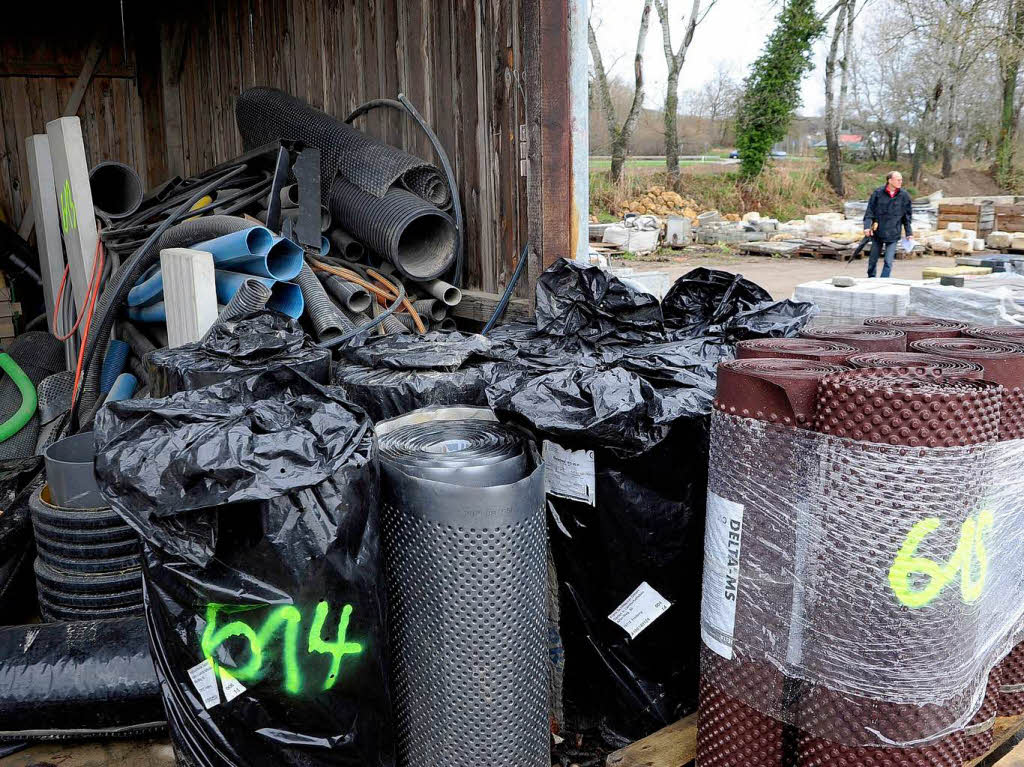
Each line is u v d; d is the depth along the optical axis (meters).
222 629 1.66
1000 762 1.91
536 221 3.57
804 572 1.68
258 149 4.98
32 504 2.59
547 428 1.96
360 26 5.03
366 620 1.72
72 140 4.20
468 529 1.75
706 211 24.33
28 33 6.71
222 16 6.48
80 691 2.13
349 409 1.90
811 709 1.71
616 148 25.02
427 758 1.88
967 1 27.58
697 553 2.13
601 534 2.09
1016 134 30.08
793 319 2.80
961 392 1.55
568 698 2.33
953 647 1.62
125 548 2.50
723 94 31.23
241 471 1.55
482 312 4.13
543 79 3.45
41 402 4.10
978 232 18.28
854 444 1.58
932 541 1.56
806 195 27.17
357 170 4.36
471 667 1.81
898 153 33.22
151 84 7.28
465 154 4.35
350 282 4.04
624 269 5.16
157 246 3.91
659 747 2.07
